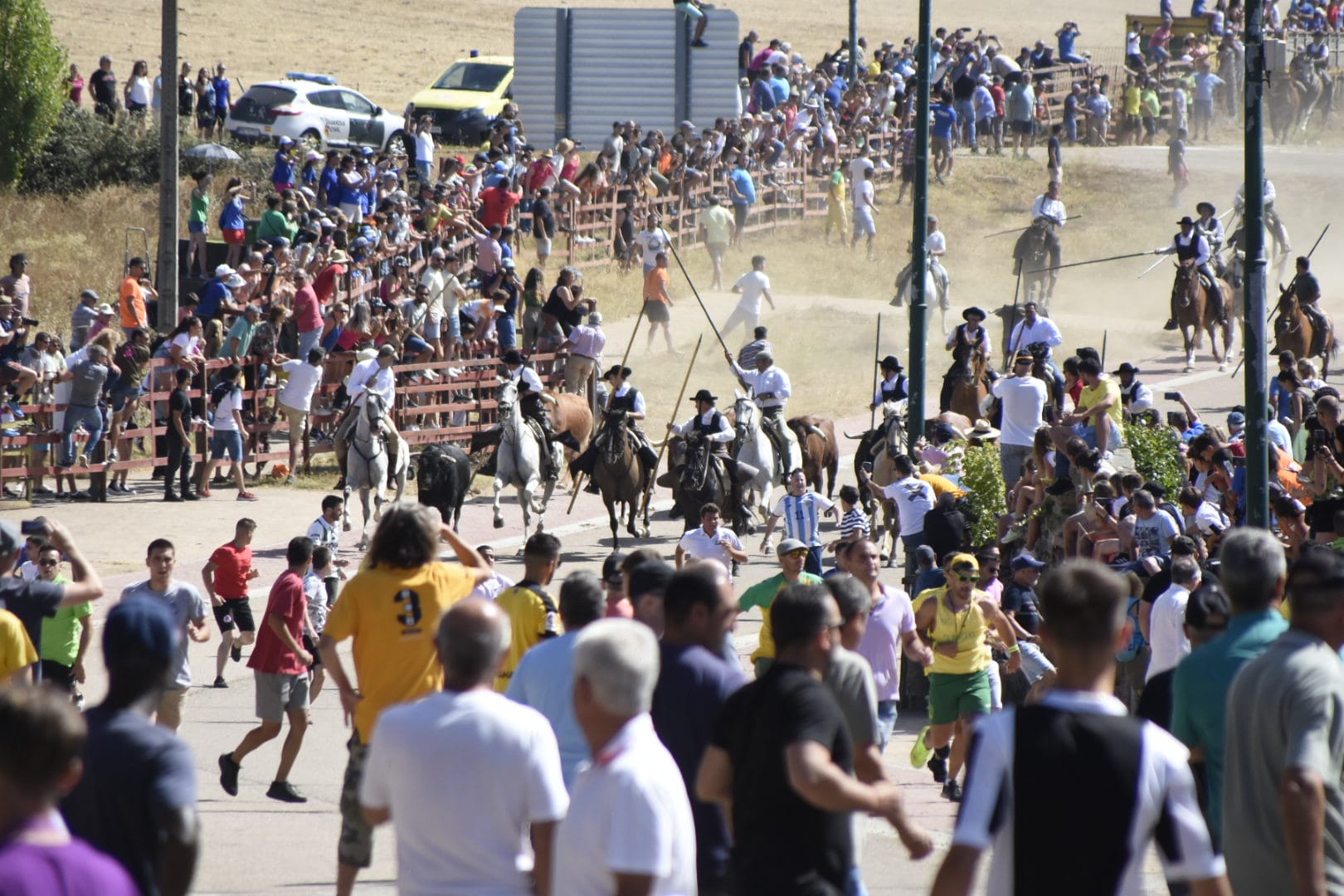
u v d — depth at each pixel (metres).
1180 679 24.39
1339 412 66.19
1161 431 75.94
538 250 147.12
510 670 35.44
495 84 188.88
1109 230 175.12
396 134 178.75
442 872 22.09
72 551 35.53
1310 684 21.33
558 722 27.67
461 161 147.25
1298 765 20.70
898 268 163.88
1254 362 49.94
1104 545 57.81
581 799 20.66
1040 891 17.92
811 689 21.19
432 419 110.50
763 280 130.62
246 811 45.91
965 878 17.66
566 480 103.81
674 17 176.00
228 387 94.00
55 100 155.62
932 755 51.69
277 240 114.69
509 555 85.62
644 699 20.77
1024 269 144.62
